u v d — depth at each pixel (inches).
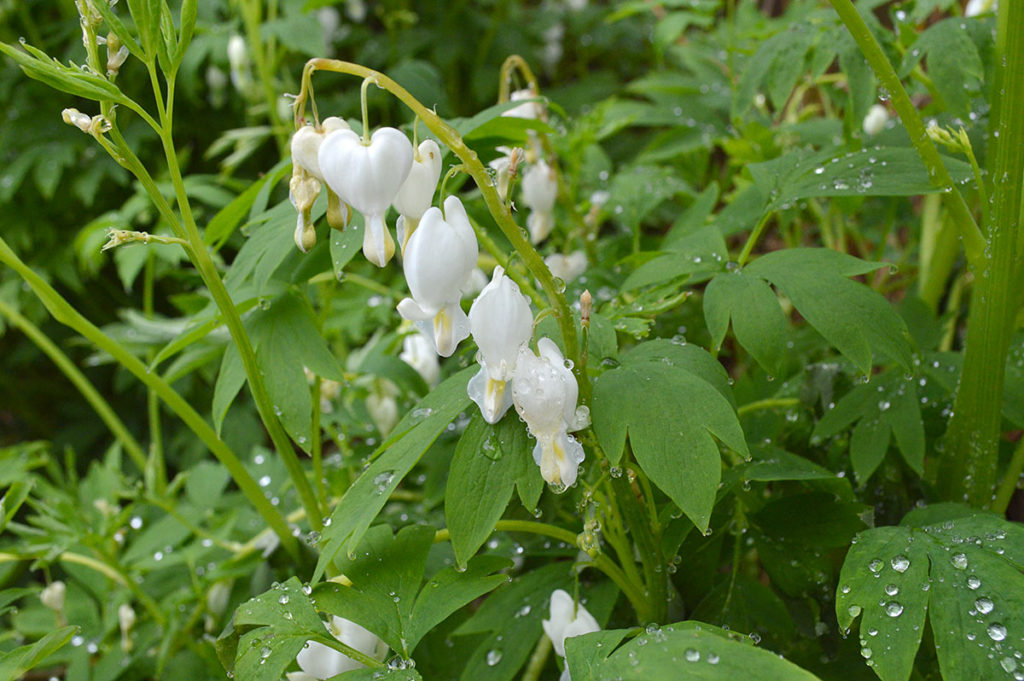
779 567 14.1
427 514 16.6
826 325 13.1
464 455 12.4
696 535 14.4
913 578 12.1
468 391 12.3
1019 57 12.9
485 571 13.0
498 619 14.6
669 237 17.0
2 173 27.7
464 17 32.7
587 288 16.7
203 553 17.6
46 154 27.6
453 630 15.9
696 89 23.1
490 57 32.3
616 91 31.9
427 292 12.1
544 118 16.9
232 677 13.1
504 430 12.4
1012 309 13.8
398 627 12.7
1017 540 12.2
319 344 14.5
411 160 12.0
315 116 12.3
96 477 19.5
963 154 15.8
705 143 21.0
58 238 29.5
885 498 15.2
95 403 21.0
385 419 17.9
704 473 11.9
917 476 15.5
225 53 25.4
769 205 14.6
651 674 11.5
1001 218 13.4
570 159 20.4
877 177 14.3
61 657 17.3
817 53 16.2
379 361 17.3
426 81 24.0
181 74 25.9
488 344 11.9
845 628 12.1
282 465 19.4
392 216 14.5
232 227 15.3
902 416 14.7
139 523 18.1
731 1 21.1
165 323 18.3
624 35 34.2
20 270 14.0
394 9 33.0
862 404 15.0
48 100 28.8
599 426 12.2
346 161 11.9
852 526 13.9
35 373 32.2
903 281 19.5
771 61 16.6
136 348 20.1
